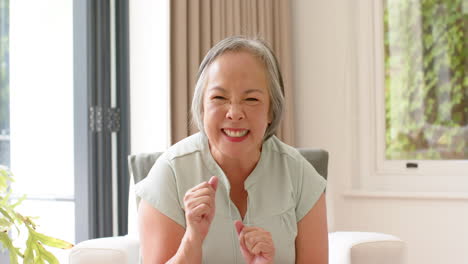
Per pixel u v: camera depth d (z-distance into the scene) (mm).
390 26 2969
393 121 2967
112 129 2672
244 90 1089
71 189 2621
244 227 1090
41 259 1255
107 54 2660
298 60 3043
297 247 1279
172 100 2576
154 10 2633
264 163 1255
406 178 2916
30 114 2510
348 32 2955
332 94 2955
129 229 1852
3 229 1229
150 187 1229
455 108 2852
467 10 2816
